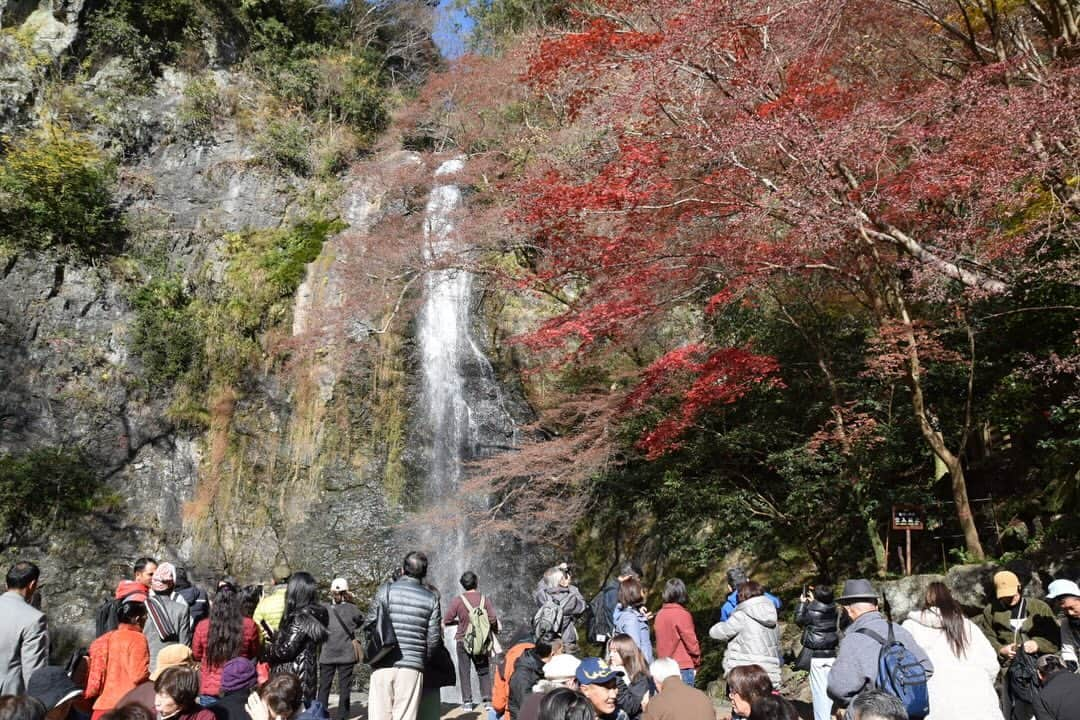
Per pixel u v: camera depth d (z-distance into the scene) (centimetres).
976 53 1017
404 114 2280
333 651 778
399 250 1758
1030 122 797
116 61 2333
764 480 1420
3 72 2127
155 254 2092
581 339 1468
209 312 2022
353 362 1923
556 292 1658
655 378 1282
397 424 1905
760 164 998
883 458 1195
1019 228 927
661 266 1057
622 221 1170
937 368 1152
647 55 996
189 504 1827
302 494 1817
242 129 2419
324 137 2552
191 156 2319
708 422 1437
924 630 482
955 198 945
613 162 1138
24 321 1853
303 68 2662
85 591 1677
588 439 1561
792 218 906
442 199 2073
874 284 1121
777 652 599
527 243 1587
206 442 1886
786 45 982
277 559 1745
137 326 1950
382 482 1834
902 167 996
